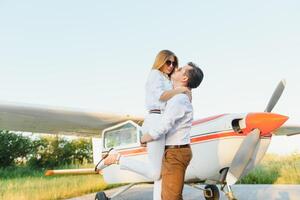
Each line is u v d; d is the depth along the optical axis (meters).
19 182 7.61
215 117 4.55
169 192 2.14
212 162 4.36
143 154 4.92
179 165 2.16
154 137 2.20
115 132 5.50
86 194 7.89
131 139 5.17
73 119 5.71
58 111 5.25
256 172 10.45
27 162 9.65
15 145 9.51
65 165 10.48
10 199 6.61
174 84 2.41
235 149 4.25
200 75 2.36
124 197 6.70
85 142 11.11
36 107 5.04
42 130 6.50
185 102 2.22
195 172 4.48
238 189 7.38
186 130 2.22
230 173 4.16
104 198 5.11
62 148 10.53
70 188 7.76
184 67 2.38
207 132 4.45
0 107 4.91
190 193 7.09
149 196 6.83
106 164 3.05
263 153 4.22
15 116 5.41
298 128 6.87
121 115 5.66
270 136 4.26
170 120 2.15
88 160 11.09
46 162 10.07
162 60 2.83
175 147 2.18
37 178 8.09
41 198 7.07
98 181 8.54
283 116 4.02
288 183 10.17
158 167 2.71
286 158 10.50
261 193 6.46
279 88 4.48
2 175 8.41
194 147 4.52
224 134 4.31
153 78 2.85
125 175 5.25
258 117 4.11
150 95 2.89
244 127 4.21
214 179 4.46
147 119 2.93
